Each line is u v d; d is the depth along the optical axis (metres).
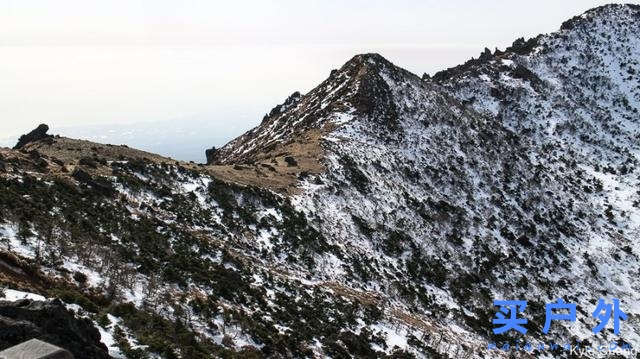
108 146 77.38
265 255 57.53
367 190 89.06
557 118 173.75
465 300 75.06
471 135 133.25
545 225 111.31
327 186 82.88
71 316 18.61
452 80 189.38
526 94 183.00
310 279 56.81
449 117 136.50
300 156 93.81
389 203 89.50
